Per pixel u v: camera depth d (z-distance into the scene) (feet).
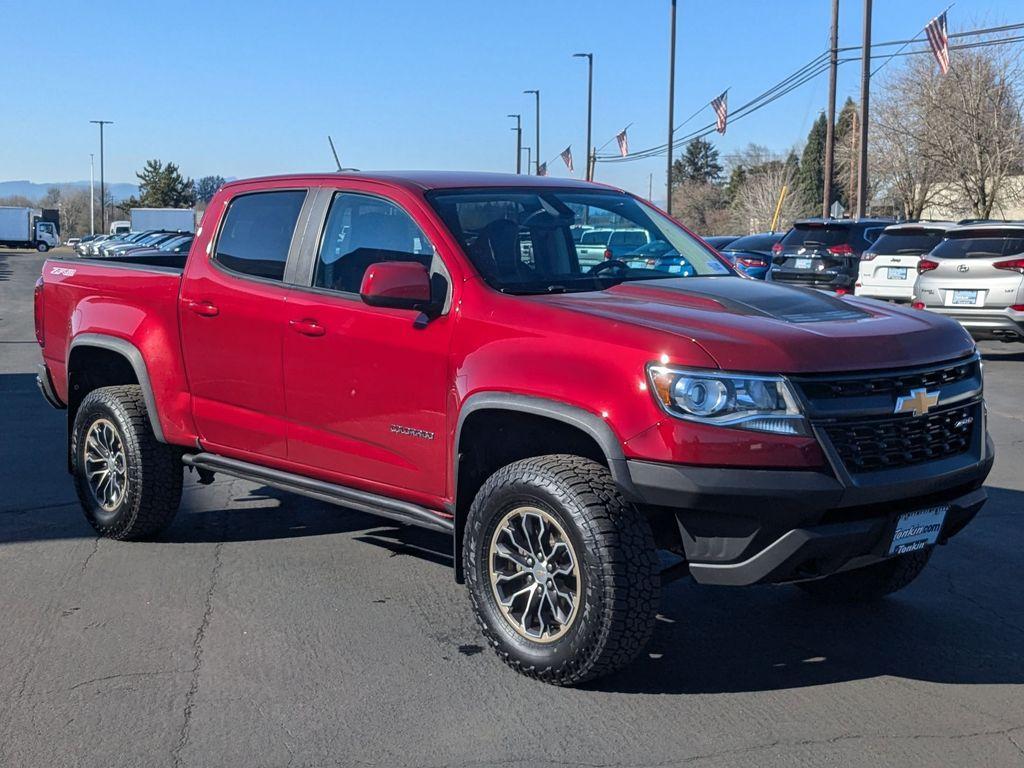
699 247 18.65
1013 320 45.27
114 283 20.58
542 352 13.84
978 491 14.58
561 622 13.74
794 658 15.10
